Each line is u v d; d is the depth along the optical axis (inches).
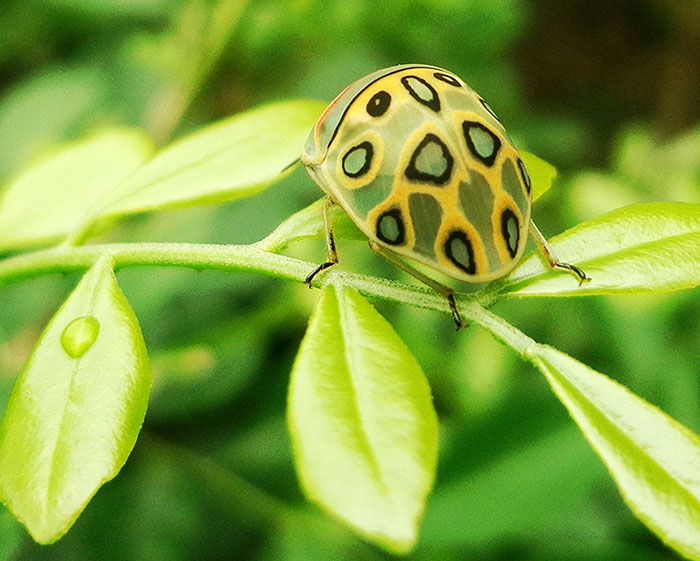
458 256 2.8
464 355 4.8
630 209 2.8
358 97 2.9
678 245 2.8
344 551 4.3
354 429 2.6
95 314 2.8
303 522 4.4
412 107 2.8
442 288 2.8
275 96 5.8
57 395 2.7
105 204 3.0
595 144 9.8
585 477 3.9
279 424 4.8
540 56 10.7
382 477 2.6
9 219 3.1
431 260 2.8
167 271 4.4
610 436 2.6
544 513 3.8
